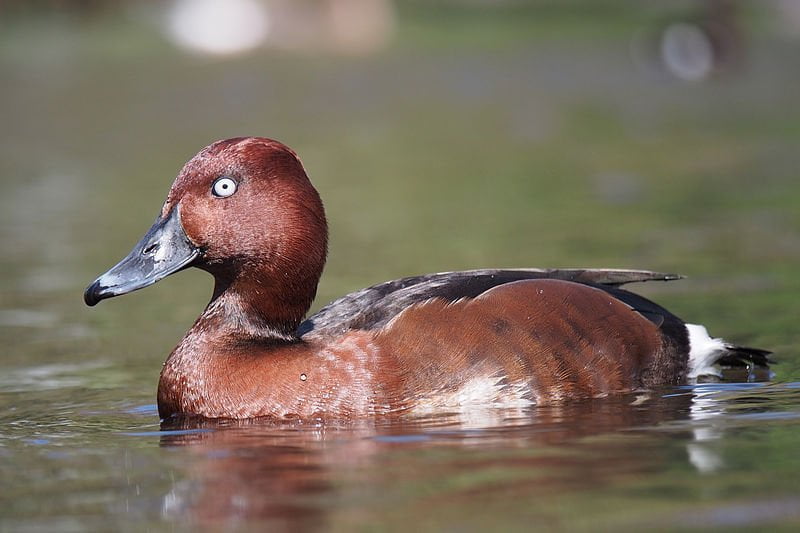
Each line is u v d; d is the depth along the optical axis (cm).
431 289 952
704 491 687
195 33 4984
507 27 5181
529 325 930
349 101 3662
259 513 678
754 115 3219
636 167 2422
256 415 899
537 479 717
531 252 1609
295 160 948
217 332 933
